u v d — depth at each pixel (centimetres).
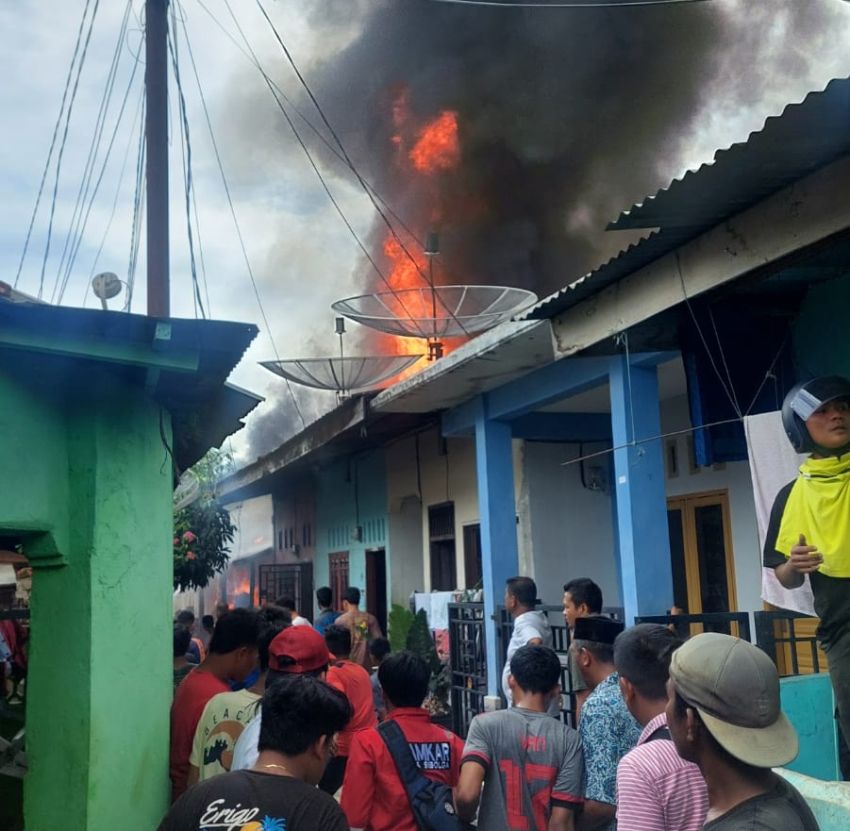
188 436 552
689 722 209
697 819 248
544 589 1201
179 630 680
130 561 419
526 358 931
